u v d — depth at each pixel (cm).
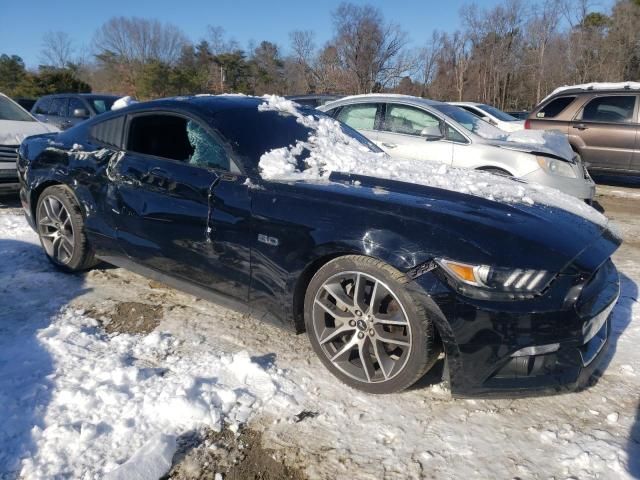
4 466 208
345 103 724
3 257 448
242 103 364
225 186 301
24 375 270
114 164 360
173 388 259
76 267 403
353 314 262
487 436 237
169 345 307
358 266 255
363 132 695
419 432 239
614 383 280
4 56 4659
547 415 253
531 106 4106
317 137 360
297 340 319
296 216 272
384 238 247
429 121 659
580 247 247
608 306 256
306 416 247
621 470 216
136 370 271
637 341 324
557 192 344
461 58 3944
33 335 312
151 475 205
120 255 367
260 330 331
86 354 293
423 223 248
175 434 230
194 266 318
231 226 294
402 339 249
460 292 231
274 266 280
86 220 380
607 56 3897
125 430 230
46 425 231
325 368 287
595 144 882
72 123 1112
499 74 4016
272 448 227
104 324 334
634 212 746
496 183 332
